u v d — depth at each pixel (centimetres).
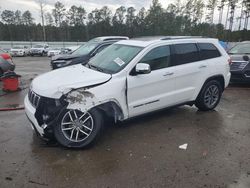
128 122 546
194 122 555
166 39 535
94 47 969
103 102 425
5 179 340
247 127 532
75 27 7638
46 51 3591
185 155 409
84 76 443
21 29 7638
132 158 398
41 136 427
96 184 333
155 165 379
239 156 408
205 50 591
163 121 557
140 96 480
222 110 647
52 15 7431
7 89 855
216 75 604
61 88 402
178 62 537
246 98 782
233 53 1050
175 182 339
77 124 418
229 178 348
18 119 568
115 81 444
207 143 454
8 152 413
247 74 913
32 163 380
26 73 1376
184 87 551
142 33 6644
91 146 432
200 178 348
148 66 453
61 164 379
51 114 407
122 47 536
